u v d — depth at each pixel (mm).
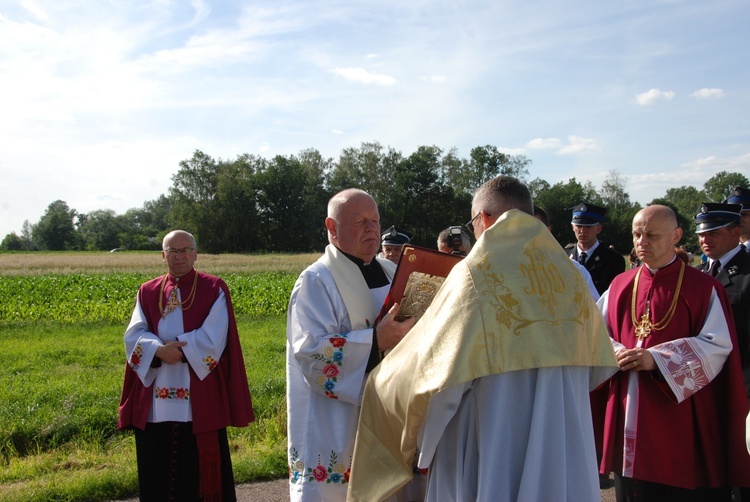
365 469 2572
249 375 8922
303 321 3100
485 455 2174
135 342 4500
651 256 3590
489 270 2271
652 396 3402
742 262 4500
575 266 2436
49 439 6445
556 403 2234
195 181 81875
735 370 3445
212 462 4469
